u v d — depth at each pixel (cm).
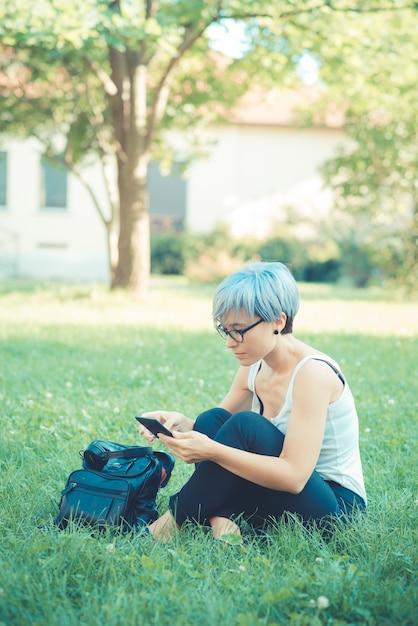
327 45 1341
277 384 297
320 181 2673
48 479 368
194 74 1659
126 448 321
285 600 233
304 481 275
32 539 281
